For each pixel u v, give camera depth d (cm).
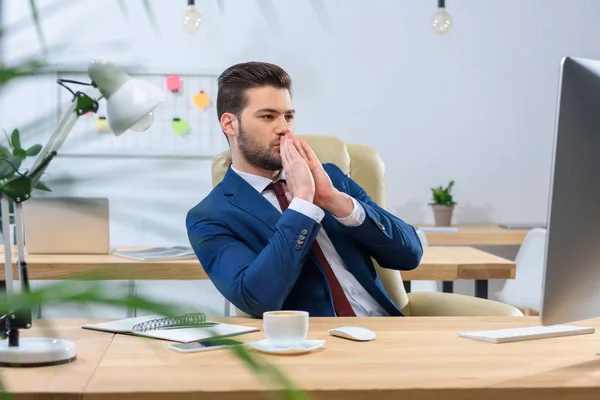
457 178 457
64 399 90
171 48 440
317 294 181
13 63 36
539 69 458
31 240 274
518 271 347
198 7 441
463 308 197
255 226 184
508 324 145
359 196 207
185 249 283
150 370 103
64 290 32
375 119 452
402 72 452
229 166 204
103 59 116
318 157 225
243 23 443
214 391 91
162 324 133
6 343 110
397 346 121
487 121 457
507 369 103
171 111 440
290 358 111
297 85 447
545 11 457
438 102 455
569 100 99
